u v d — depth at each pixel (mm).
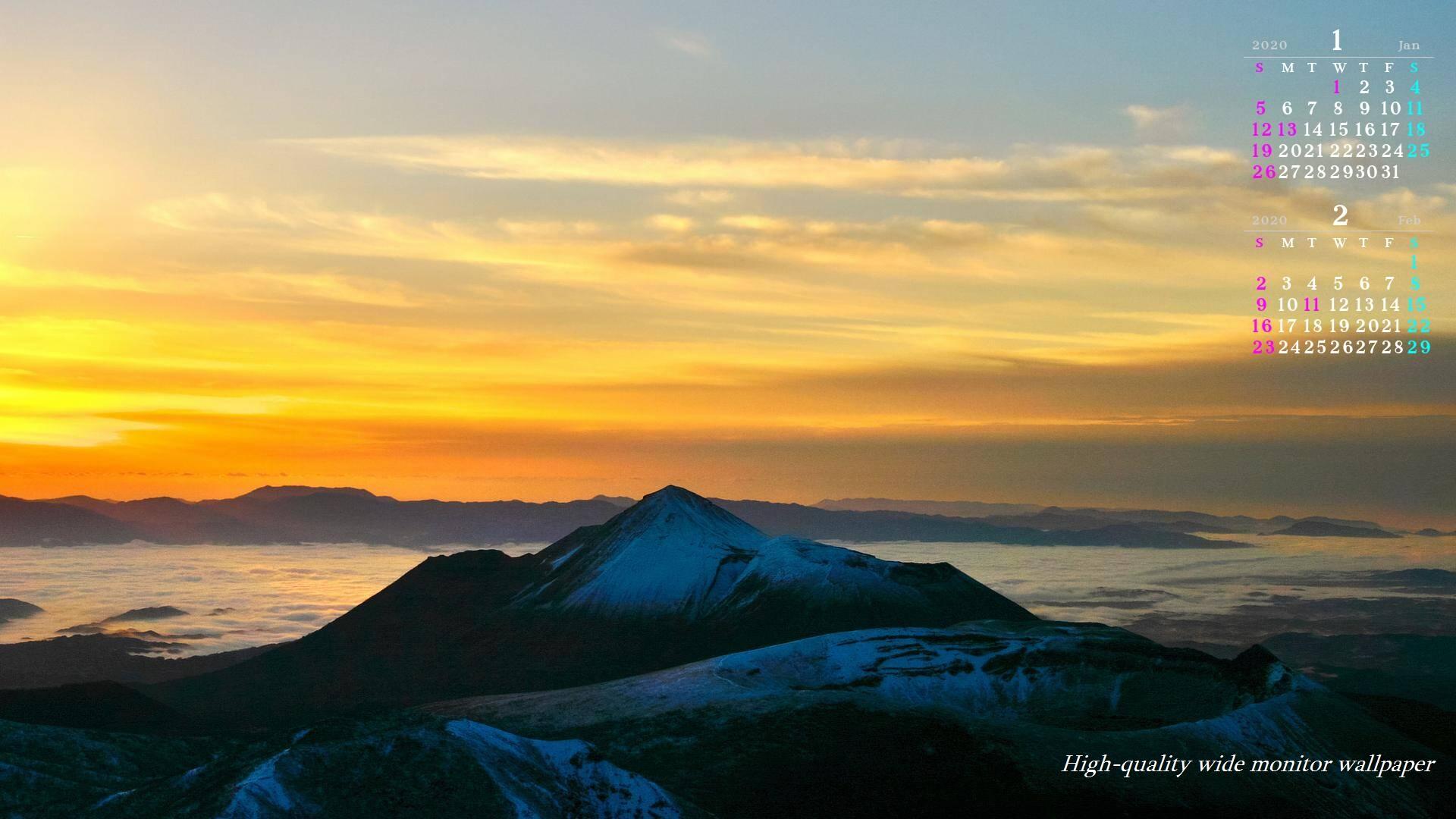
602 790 93250
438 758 89188
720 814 100438
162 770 104562
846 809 101875
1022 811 102000
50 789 95625
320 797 83062
